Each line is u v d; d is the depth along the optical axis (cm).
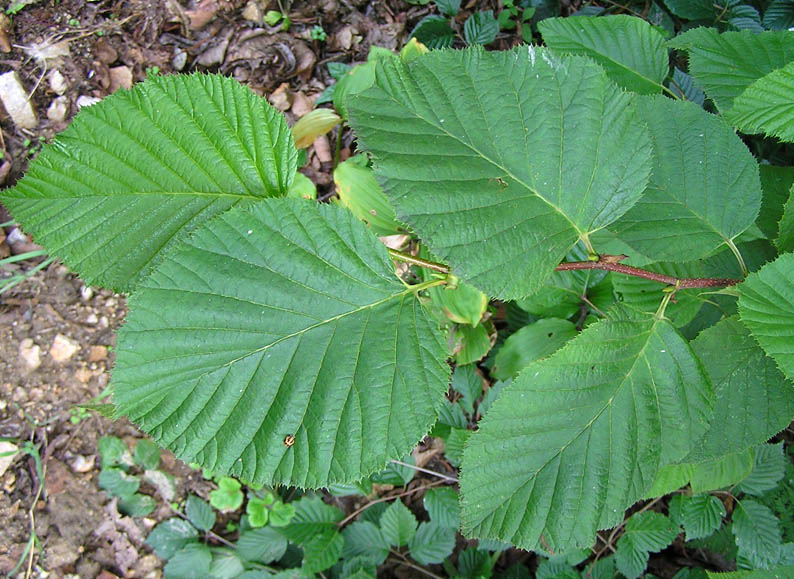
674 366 29
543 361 28
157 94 28
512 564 61
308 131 60
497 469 28
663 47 44
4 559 57
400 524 58
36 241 27
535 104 27
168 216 29
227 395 26
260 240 26
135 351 25
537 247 27
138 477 60
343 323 26
